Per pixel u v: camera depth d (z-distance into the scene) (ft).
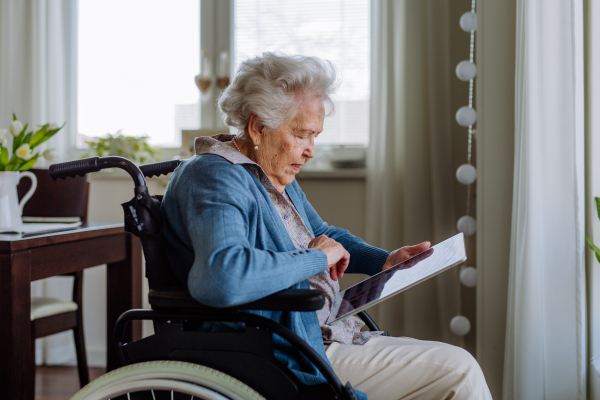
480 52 5.79
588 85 5.00
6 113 8.16
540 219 4.61
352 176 7.68
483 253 5.77
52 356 8.13
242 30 8.28
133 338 6.30
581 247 4.57
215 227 2.65
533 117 4.62
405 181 7.14
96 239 5.46
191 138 8.10
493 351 5.70
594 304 4.86
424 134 7.16
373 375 3.40
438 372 3.32
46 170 6.35
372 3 7.38
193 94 8.57
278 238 3.18
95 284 8.22
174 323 2.79
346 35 8.04
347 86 8.04
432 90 7.07
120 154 8.00
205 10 8.39
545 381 4.64
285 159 3.33
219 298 2.45
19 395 4.19
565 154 4.57
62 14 8.64
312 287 3.55
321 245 3.12
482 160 5.78
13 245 4.15
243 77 3.28
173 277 3.15
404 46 7.19
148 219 3.03
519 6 5.22
